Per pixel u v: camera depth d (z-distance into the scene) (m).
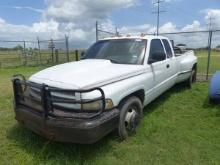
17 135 4.15
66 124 3.11
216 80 5.84
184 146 3.81
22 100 3.79
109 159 3.44
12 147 3.75
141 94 4.48
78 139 3.11
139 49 4.78
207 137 4.12
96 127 3.11
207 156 3.52
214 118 5.01
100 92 3.34
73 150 3.62
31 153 3.58
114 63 4.53
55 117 3.25
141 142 3.94
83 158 3.45
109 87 3.56
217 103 5.82
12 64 18.50
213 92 5.66
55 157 3.47
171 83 6.13
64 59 19.33
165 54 5.50
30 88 3.77
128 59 4.63
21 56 19.08
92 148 3.70
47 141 3.82
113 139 3.91
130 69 4.16
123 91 3.71
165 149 3.72
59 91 3.23
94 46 5.50
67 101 3.21
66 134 3.15
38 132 3.53
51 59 19.20
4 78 11.06
